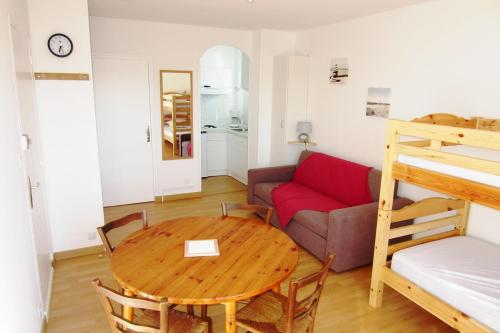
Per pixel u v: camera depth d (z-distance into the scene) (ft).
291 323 5.72
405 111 11.75
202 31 16.62
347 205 12.63
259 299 7.16
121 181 16.63
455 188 7.11
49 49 10.24
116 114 15.93
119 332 5.71
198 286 5.82
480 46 9.41
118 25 15.16
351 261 10.74
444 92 10.45
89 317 8.64
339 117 14.78
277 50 17.19
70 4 10.32
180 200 17.74
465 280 7.37
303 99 16.61
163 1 11.88
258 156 17.95
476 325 6.79
